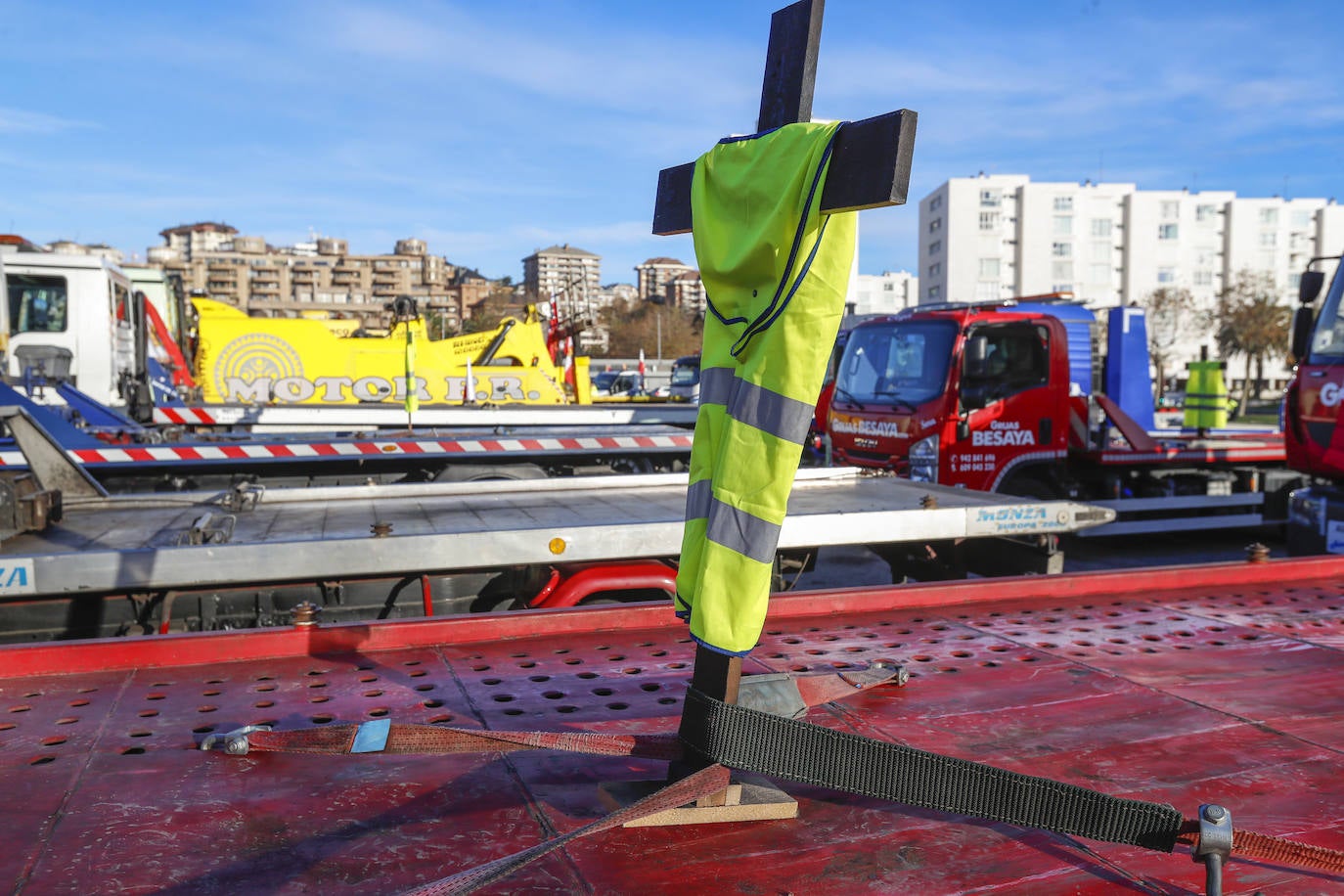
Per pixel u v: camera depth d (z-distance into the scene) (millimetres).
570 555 4289
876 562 8992
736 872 1675
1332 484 7051
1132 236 98438
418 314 12898
